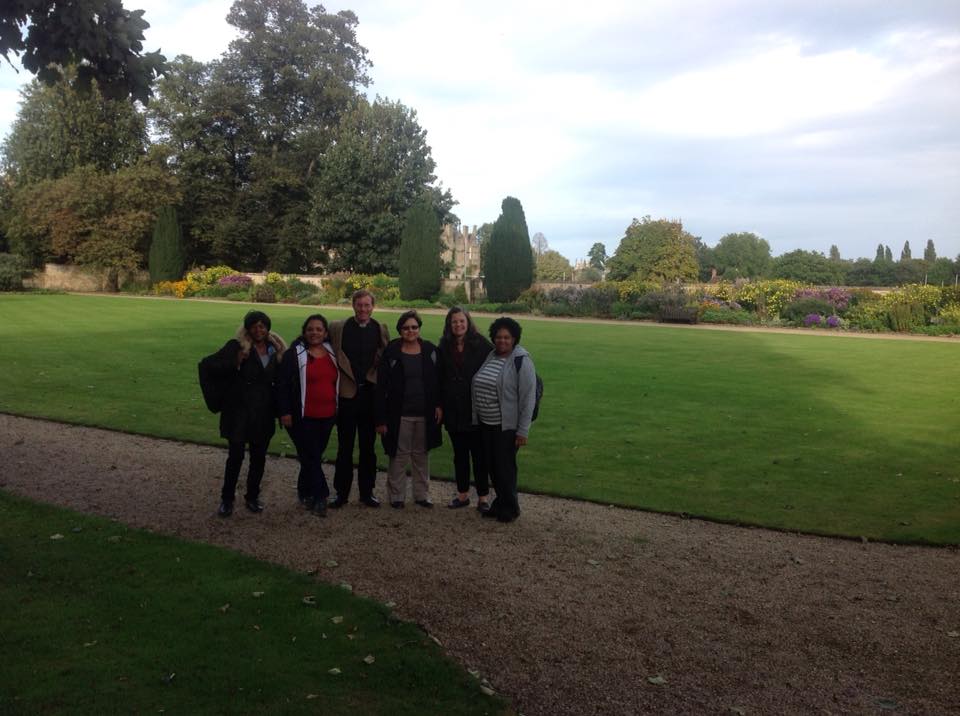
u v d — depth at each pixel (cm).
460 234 8006
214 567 453
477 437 590
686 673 351
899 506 615
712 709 322
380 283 3691
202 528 540
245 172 4681
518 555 497
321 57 4625
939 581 467
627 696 330
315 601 407
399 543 516
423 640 368
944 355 1662
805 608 424
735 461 751
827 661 365
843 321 2564
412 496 635
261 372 571
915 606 429
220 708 302
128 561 459
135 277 4219
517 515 575
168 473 689
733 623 404
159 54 607
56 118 4197
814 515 592
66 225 3834
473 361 588
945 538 541
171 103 4297
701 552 511
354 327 599
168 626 373
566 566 479
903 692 338
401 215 4266
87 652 343
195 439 821
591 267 9388
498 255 3381
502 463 566
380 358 592
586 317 2998
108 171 4388
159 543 493
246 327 566
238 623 379
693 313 2738
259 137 4572
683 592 443
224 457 755
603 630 391
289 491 647
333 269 4462
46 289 4134
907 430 890
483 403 570
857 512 600
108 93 609
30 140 4347
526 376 562
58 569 443
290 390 570
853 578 470
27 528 516
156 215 4025
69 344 1602
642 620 404
